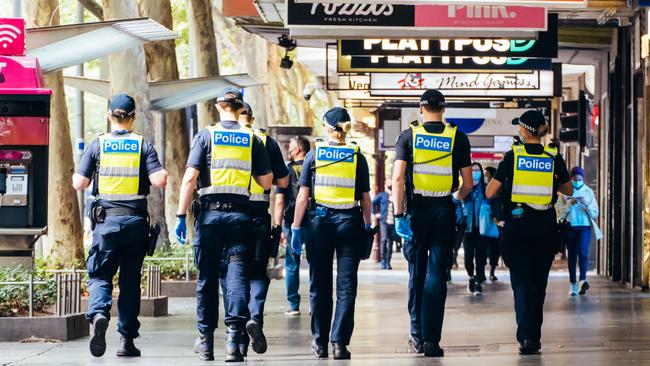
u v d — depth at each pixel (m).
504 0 26.31
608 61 49.25
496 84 43.78
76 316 23.92
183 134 46.34
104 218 20.33
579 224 36.94
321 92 93.81
